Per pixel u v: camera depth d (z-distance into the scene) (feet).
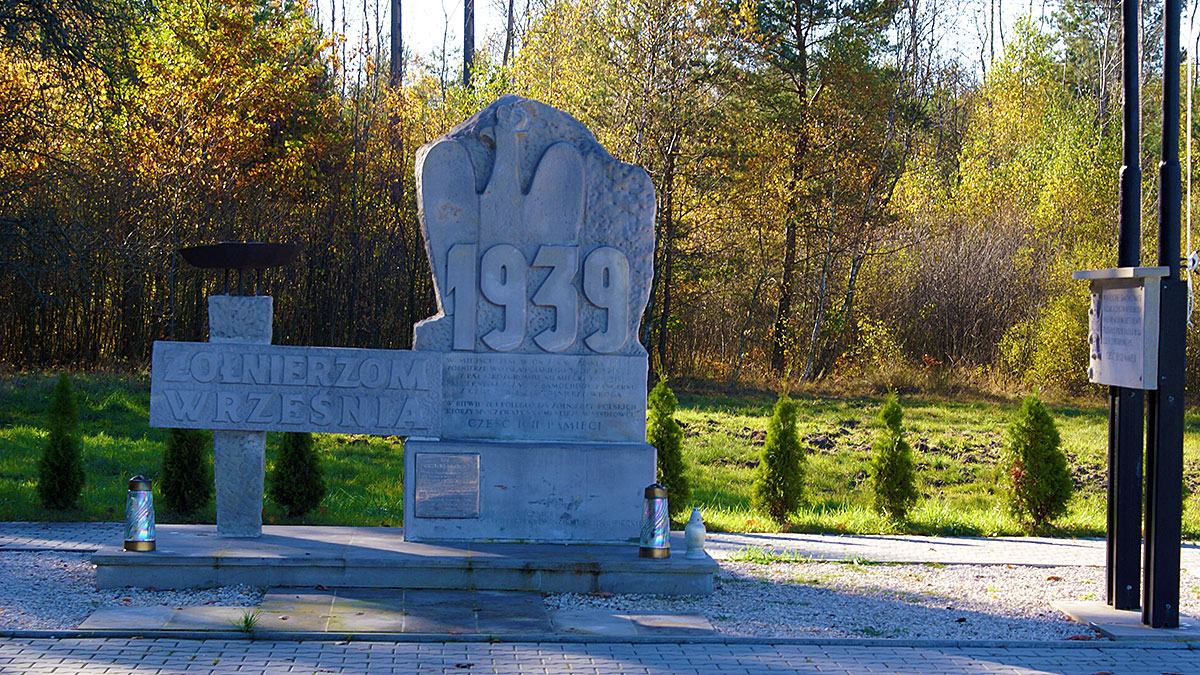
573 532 33.99
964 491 57.82
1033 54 157.58
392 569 31.17
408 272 101.50
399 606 29.17
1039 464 46.70
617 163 35.09
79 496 44.88
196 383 32.89
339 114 119.34
